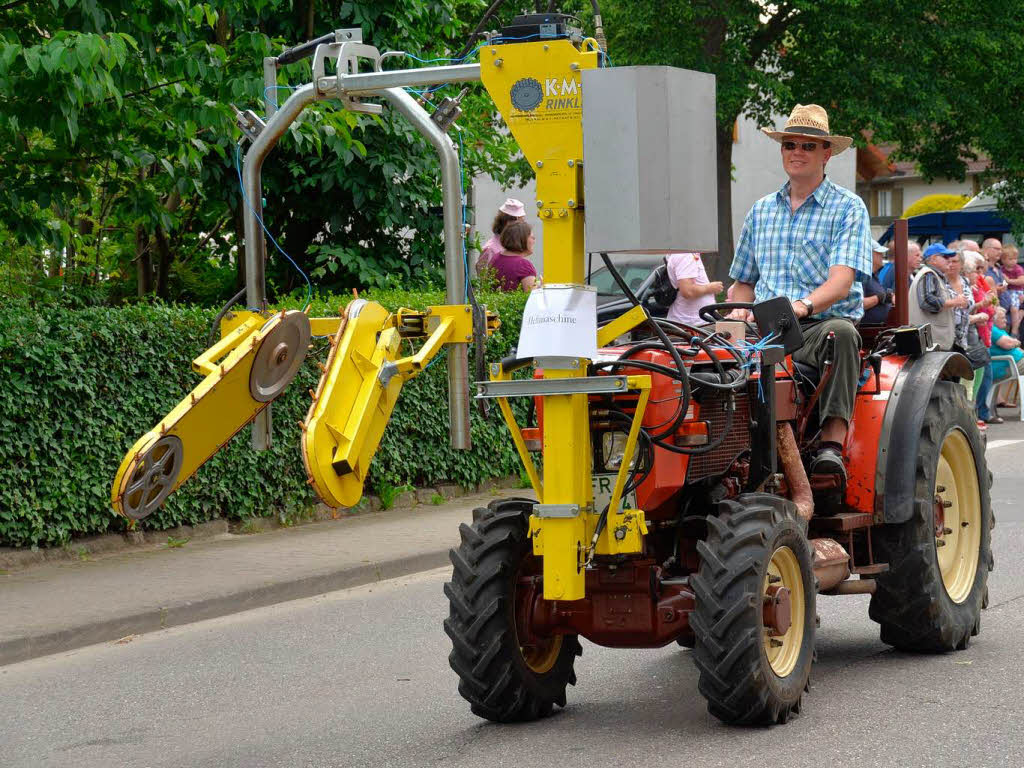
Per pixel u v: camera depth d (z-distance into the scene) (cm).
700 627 523
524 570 582
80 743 583
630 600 557
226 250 1653
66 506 948
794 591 559
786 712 545
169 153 1150
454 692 643
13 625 769
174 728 600
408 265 1526
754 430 584
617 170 513
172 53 1050
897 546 655
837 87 2803
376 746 552
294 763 534
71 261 1529
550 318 528
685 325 588
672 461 552
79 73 849
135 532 1006
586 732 555
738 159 3538
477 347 556
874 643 710
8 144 1065
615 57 2786
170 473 511
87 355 952
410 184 1482
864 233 661
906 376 668
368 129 1428
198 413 511
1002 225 2780
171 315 1010
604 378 519
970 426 709
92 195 1312
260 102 1058
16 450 916
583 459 534
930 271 1201
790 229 676
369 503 1187
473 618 561
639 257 1630
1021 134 2988
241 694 656
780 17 2858
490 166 1705
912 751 504
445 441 1255
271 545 1023
